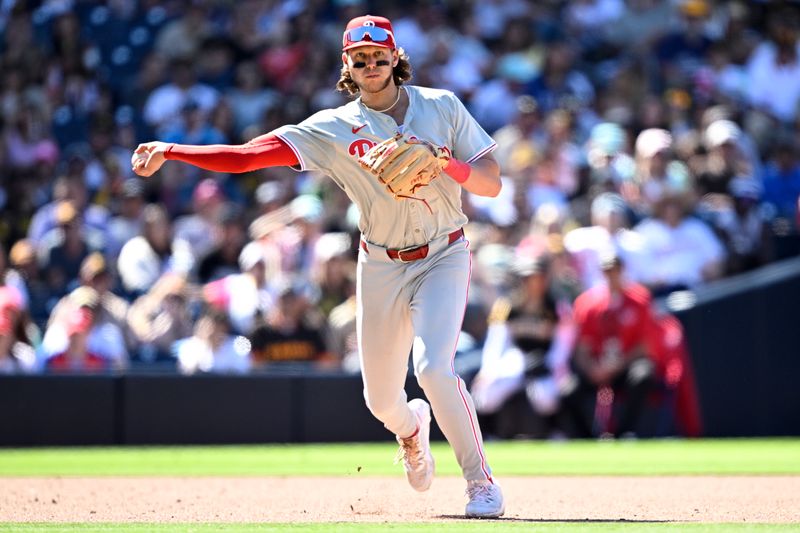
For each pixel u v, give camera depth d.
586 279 34.66
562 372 31.11
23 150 44.41
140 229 38.78
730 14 51.50
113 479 21.80
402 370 15.32
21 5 51.16
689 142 39.91
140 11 53.00
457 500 17.42
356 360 32.03
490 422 31.31
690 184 37.62
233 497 18.20
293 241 35.53
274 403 30.36
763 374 32.16
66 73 48.09
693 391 31.11
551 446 29.58
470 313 33.81
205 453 28.25
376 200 14.48
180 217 42.16
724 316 32.03
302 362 31.98
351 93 15.41
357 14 50.09
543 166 39.88
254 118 46.28
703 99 45.59
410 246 14.66
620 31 50.72
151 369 30.83
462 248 14.83
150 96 48.41
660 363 30.83
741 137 40.53
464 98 46.88
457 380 14.24
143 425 29.80
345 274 33.59
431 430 31.44
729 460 25.23
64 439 29.50
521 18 49.03
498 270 34.47
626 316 30.75
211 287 33.56
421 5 51.00
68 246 36.62
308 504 16.92
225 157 14.12
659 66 48.66
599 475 22.16
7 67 49.19
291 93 47.53
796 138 45.09
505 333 31.33
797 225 38.50
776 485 19.83
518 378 31.02
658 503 16.81
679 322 31.91
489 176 14.46
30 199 43.12
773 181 41.16
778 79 46.59
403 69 14.73
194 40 50.16
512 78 46.59
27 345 31.11
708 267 35.66
